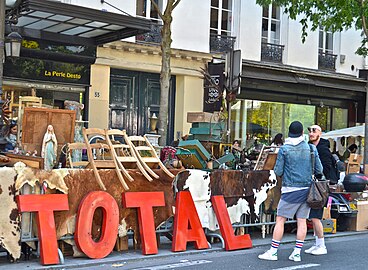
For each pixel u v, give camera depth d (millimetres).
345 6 15891
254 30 20984
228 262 8352
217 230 9727
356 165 13820
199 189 9219
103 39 16031
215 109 18000
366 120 16625
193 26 19250
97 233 8320
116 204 8320
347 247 9922
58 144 10055
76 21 14203
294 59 22047
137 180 8648
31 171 7605
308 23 22375
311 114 22312
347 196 11703
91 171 8164
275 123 21172
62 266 7602
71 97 16656
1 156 8062
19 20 14227
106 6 17297
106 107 17281
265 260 8594
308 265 8305
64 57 16094
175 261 8352
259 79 19750
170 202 8945
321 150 10211
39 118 9859
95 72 17047
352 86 22359
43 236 7594
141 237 8562
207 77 18312
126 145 8906
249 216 10078
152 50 17969
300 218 8641
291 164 8508
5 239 7457
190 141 10438
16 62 15406
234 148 13047
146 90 18469
